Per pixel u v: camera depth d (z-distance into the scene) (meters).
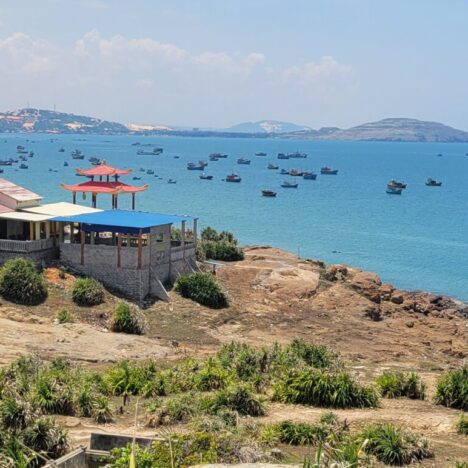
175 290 64.94
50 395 35.19
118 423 34.22
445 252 116.38
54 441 27.42
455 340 63.19
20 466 24.47
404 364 54.09
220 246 80.00
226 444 26.20
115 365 43.78
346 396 38.31
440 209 177.62
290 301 67.81
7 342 47.72
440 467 28.73
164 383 40.12
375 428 30.94
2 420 28.17
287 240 122.94
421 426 34.66
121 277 62.81
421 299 75.06
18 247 62.09
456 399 39.41
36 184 192.62
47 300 57.72
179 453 24.12
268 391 40.75
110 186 77.31
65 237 69.31
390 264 105.69
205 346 54.84
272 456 27.20
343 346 58.28
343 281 75.06
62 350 48.09
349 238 127.25
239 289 69.12
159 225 64.31
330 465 17.78
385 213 165.88
